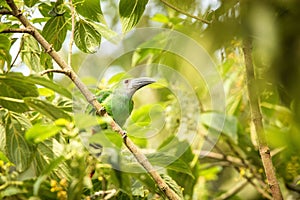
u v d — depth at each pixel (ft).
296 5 11.52
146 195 26.53
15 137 24.35
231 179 40.47
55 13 26.03
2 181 25.43
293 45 11.30
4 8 26.02
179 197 24.75
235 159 36.88
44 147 24.97
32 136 21.30
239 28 12.30
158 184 22.36
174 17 34.83
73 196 22.71
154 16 35.70
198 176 32.50
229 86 33.58
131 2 24.41
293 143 31.78
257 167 35.99
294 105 11.96
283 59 11.32
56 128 21.49
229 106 33.73
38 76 20.35
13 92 21.39
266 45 11.59
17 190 24.88
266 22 11.55
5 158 26.23
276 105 29.32
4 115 24.64
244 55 20.51
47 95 27.43
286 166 33.50
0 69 25.55
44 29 26.48
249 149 35.60
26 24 23.22
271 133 32.07
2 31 22.81
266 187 35.06
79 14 27.25
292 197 35.73
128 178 23.50
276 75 11.38
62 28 26.50
